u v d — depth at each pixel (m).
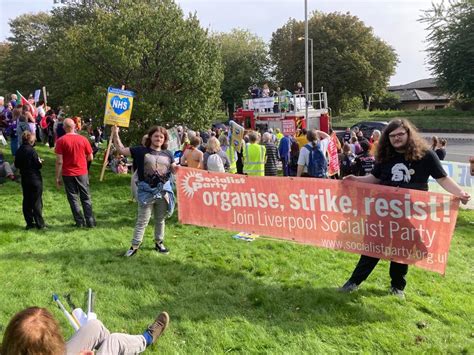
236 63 62.62
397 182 4.98
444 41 42.91
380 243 5.15
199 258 6.34
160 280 5.46
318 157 7.93
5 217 8.19
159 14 13.50
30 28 52.66
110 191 11.19
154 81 13.58
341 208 5.38
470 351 3.99
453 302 5.02
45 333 2.20
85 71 13.31
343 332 4.29
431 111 47.44
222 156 9.45
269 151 11.88
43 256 6.19
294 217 5.77
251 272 5.86
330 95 54.47
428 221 4.87
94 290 5.10
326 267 6.07
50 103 41.47
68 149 7.61
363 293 5.16
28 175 7.40
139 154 6.29
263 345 4.03
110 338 3.35
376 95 59.25
